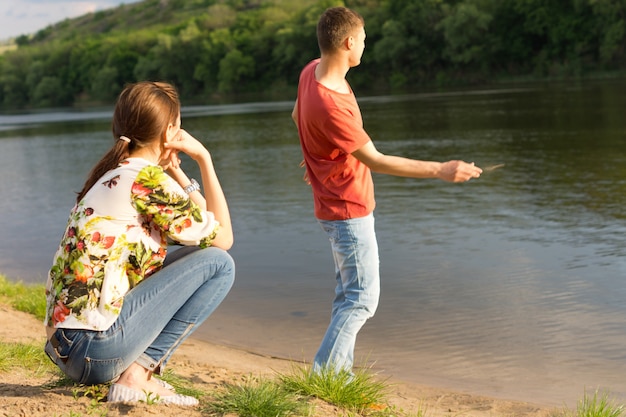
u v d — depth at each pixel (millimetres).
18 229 13602
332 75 3715
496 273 8305
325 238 10703
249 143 27031
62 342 2889
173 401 3180
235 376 4832
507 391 5109
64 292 2859
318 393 3744
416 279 8258
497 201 12688
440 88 64938
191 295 3061
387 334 6508
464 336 6344
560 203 12172
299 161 20469
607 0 60656
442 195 13547
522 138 22422
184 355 5855
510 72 68688
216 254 3061
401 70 74875
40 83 111562
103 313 2859
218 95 93250
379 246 10008
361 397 3783
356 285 3859
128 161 2918
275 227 11766
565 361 5664
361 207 3783
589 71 62812
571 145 19938
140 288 2943
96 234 2840
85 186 2965
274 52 87750
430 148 21625
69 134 41219
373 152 3646
